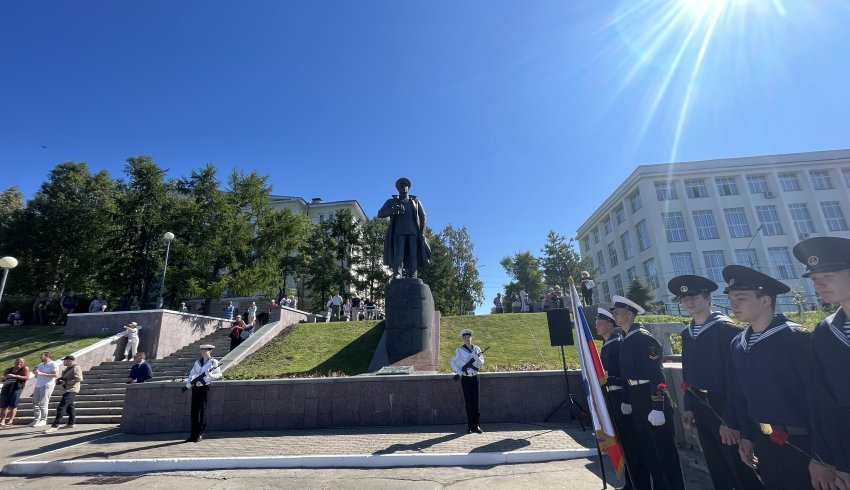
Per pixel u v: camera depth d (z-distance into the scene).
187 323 20.88
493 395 9.45
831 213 42.44
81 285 34.12
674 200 43.41
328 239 42.88
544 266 46.09
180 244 30.72
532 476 5.62
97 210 35.78
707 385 4.02
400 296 13.12
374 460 6.47
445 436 7.92
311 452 7.05
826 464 2.66
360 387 9.67
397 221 14.40
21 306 28.30
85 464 6.73
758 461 3.32
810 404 2.82
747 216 42.28
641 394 4.67
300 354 14.97
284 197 55.72
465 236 49.84
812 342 2.82
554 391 9.45
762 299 3.37
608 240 53.75
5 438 10.09
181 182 33.59
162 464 6.66
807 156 43.53
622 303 5.05
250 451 7.32
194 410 8.52
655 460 4.60
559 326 9.30
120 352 18.42
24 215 35.34
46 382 12.21
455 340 15.44
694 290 4.32
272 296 33.41
